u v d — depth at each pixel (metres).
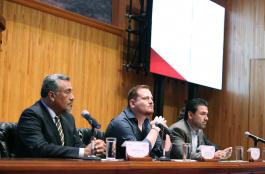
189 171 2.38
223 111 5.99
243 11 5.99
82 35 4.48
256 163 3.04
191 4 5.38
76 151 2.38
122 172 2.00
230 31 6.06
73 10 4.56
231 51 6.02
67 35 4.31
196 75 5.47
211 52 5.73
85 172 1.84
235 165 2.76
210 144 4.11
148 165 2.12
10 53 3.75
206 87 6.04
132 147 2.30
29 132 2.61
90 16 4.75
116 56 4.91
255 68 5.85
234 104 5.94
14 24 3.79
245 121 5.84
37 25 4.00
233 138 5.90
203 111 3.75
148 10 4.85
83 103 4.48
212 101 6.06
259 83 5.80
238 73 5.95
